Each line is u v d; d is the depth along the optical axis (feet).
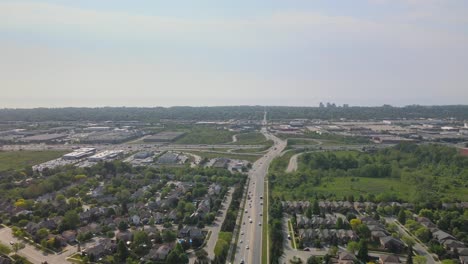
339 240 614.34
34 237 618.03
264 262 542.98
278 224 651.25
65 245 602.03
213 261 523.29
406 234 643.45
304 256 561.84
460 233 623.77
